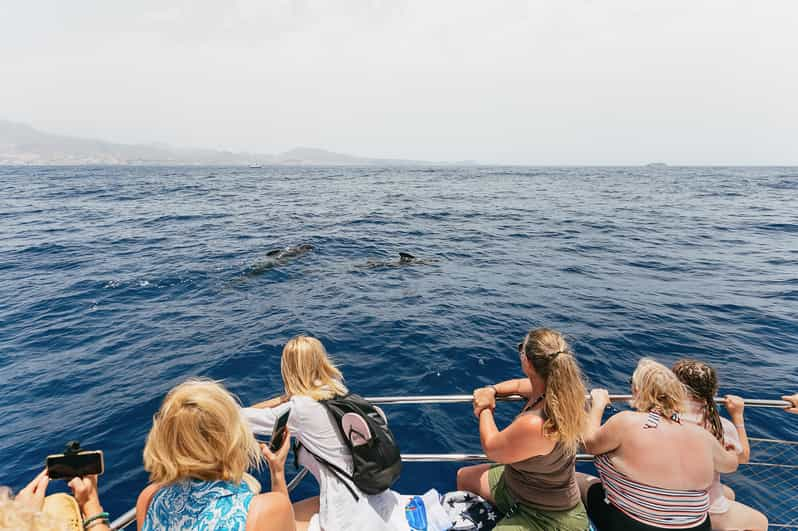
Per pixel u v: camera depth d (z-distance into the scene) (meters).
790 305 10.34
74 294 11.11
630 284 12.15
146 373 7.16
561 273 13.38
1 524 1.61
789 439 5.32
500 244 17.97
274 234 19.84
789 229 21.47
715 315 9.67
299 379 2.75
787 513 4.06
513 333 8.70
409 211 29.09
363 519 2.58
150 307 10.30
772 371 7.20
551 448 2.58
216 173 99.00
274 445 2.49
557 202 35.44
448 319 9.45
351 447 2.61
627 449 2.71
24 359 7.66
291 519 1.95
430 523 2.97
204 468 1.82
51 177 69.56
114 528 2.36
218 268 13.64
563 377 2.49
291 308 10.23
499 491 3.17
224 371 7.24
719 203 34.12
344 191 47.00
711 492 3.09
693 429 2.68
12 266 13.73
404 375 7.10
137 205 30.62
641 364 2.96
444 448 5.20
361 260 15.10
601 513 2.93
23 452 5.30
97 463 2.22
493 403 3.22
